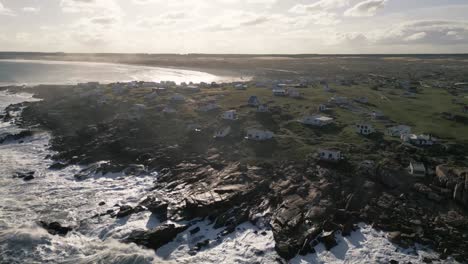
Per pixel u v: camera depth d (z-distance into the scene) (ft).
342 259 122.62
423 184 163.63
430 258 123.03
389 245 129.80
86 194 171.01
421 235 133.69
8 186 177.88
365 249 127.65
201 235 135.54
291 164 188.96
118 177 190.49
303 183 167.84
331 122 262.47
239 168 185.78
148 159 209.15
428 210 148.66
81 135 255.09
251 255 124.16
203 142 233.35
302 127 253.24
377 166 174.19
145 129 259.60
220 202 149.28
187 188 171.12
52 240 130.62
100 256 120.98
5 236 129.80
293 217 139.44
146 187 178.70
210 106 304.71
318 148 207.72
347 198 156.35
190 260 122.01
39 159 218.59
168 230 133.39
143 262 118.93
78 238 134.00
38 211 153.38
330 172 175.73
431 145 213.46
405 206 150.61
